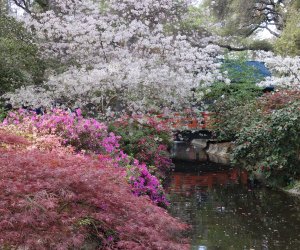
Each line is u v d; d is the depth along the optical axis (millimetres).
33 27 10703
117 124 10031
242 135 10477
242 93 14078
